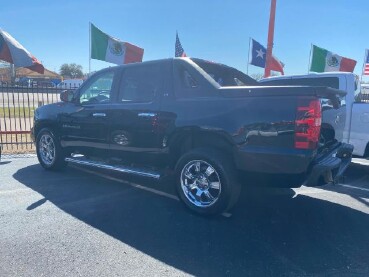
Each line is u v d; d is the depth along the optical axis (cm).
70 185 565
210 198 429
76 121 573
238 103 399
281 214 452
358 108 638
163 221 420
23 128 1262
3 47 891
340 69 1344
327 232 397
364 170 723
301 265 323
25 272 302
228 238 377
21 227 394
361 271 313
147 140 476
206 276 303
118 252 341
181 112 438
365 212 465
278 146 374
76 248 347
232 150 407
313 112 359
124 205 475
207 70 507
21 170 666
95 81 562
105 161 555
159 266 317
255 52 1265
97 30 1144
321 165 384
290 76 720
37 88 1081
